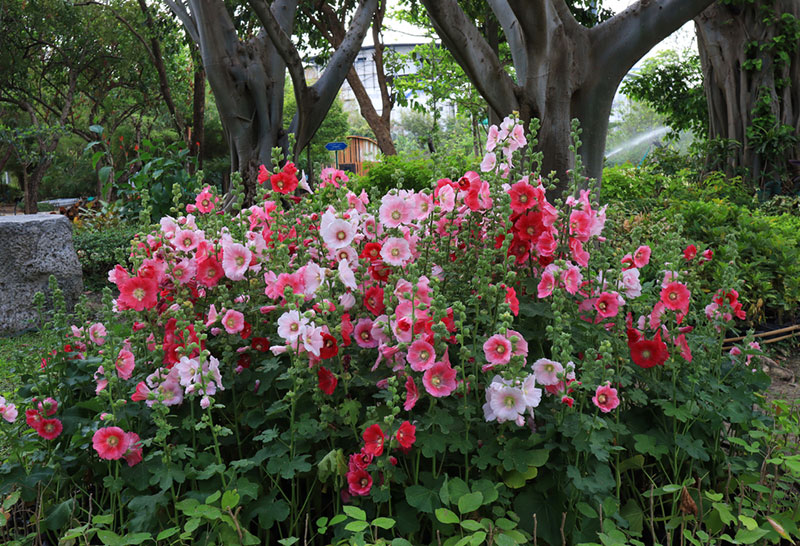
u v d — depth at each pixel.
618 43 5.18
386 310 1.91
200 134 18.48
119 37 24.42
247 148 6.79
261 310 2.09
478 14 12.32
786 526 1.95
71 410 2.23
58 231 6.75
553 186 2.33
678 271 2.25
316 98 6.74
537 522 1.88
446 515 1.64
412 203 2.20
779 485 2.19
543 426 1.97
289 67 6.27
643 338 2.20
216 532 1.83
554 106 5.16
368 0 7.07
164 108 29.39
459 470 2.00
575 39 5.16
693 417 2.12
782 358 4.61
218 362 1.99
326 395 1.97
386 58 15.23
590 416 1.92
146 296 2.16
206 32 6.50
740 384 2.36
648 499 2.21
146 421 2.17
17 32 23.17
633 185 9.59
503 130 2.30
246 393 2.13
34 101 30.45
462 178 2.15
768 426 2.32
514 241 2.18
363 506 1.93
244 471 1.91
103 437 1.90
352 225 2.21
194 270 2.28
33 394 2.25
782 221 6.50
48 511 2.04
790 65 10.34
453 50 4.93
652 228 3.84
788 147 10.20
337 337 1.95
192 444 2.08
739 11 10.43
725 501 2.19
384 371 2.02
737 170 10.43
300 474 2.01
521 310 2.05
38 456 2.14
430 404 1.90
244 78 6.64
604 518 1.92
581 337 2.18
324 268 2.07
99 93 28.41
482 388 2.01
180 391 2.07
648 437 2.08
